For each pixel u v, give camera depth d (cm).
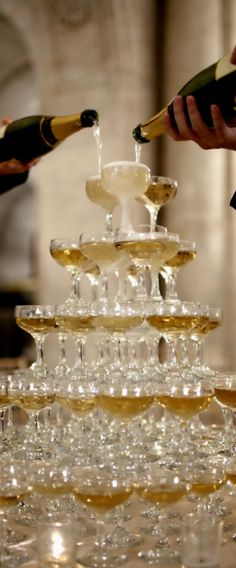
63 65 484
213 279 430
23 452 154
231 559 120
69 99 482
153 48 463
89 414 166
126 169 152
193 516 118
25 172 220
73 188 479
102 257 157
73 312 153
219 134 145
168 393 140
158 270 164
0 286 947
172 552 124
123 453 146
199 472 131
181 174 443
